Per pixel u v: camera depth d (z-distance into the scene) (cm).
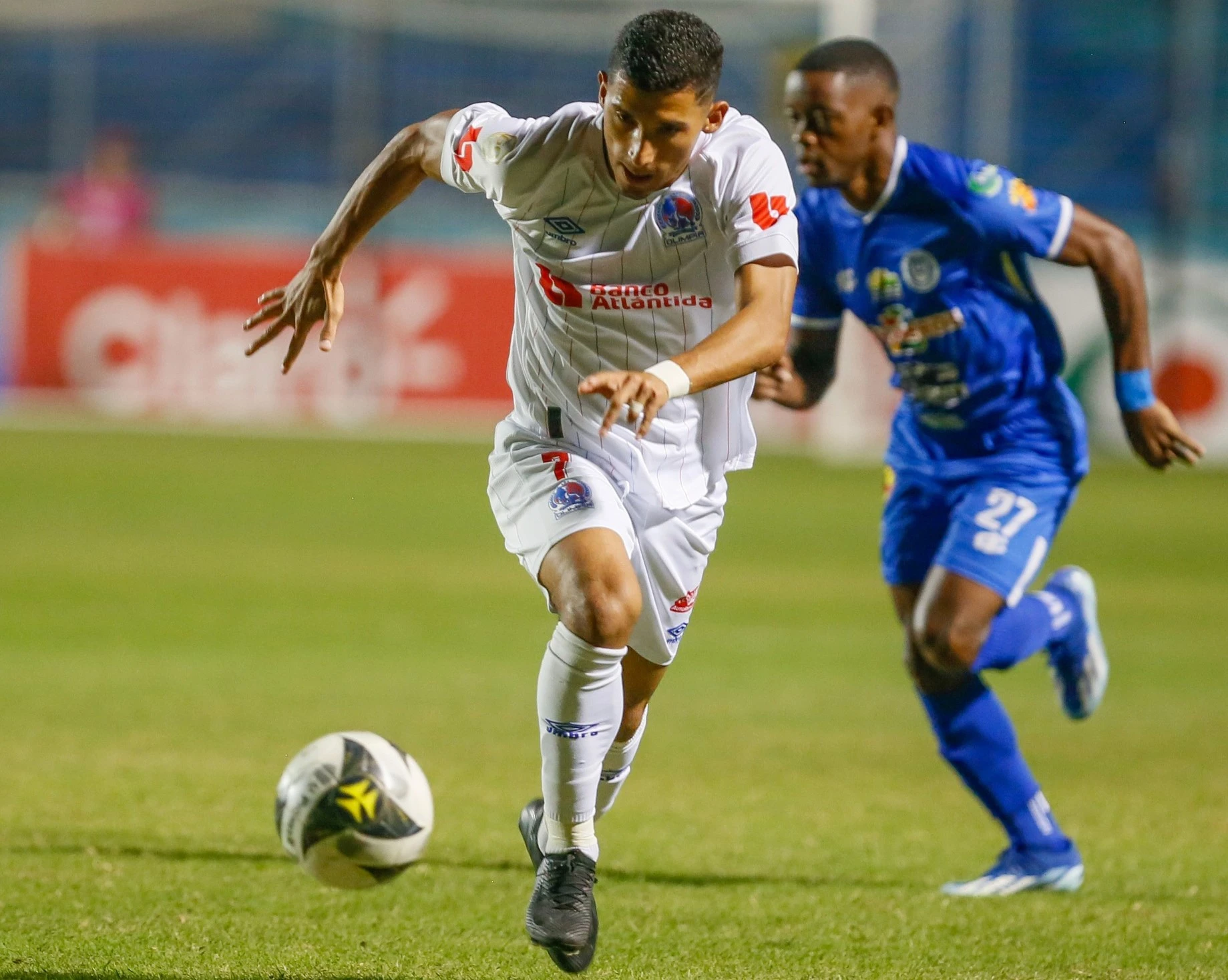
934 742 2703
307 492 5772
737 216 1407
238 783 2230
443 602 3931
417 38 9319
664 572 1577
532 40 9300
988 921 1695
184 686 2916
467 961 1501
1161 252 7500
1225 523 5781
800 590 4256
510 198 1438
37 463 6206
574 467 1487
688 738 2672
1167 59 8931
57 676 2955
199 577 4122
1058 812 2239
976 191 1897
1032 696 3206
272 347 7344
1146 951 1588
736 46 9019
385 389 7450
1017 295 1958
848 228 1972
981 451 1973
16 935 1516
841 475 6844
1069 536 5328
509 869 1867
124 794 2141
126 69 9531
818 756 2567
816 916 1694
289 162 9450
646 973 1473
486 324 7488
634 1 8981
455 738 2600
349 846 1507
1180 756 2627
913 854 2005
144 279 7306
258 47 9556
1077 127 9319
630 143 1323
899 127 8212
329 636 3472
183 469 6212
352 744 1546
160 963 1446
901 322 1961
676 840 2030
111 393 7338
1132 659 3484
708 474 1575
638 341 1495
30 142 9269
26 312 7306
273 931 1569
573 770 1416
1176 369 7319
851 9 6850
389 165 1536
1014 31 9300
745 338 1343
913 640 1916
